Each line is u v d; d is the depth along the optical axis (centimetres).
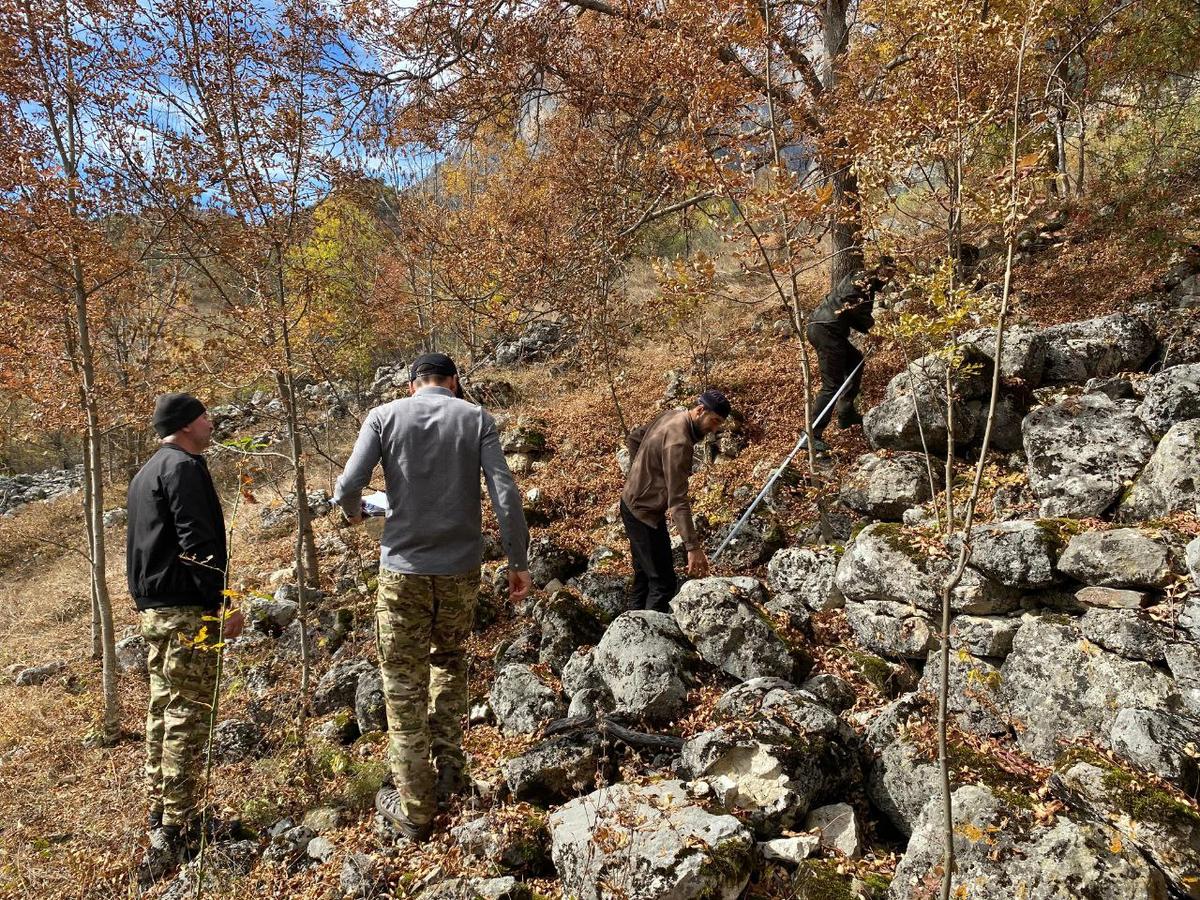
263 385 642
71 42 530
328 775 369
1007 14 287
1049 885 205
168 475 328
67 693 601
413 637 297
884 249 443
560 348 1226
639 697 331
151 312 761
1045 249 759
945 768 203
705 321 994
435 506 294
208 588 328
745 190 432
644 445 420
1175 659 258
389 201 875
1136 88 786
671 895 221
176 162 547
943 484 467
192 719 331
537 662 427
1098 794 220
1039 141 536
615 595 471
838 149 525
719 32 457
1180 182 738
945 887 202
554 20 823
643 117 768
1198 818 208
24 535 1422
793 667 348
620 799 264
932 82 356
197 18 528
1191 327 484
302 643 469
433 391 312
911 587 352
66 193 539
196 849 327
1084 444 396
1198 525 302
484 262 789
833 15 751
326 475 1096
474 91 842
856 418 627
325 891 284
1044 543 318
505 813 292
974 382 479
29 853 353
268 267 591
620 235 795
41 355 582
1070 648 285
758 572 491
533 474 813
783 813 265
